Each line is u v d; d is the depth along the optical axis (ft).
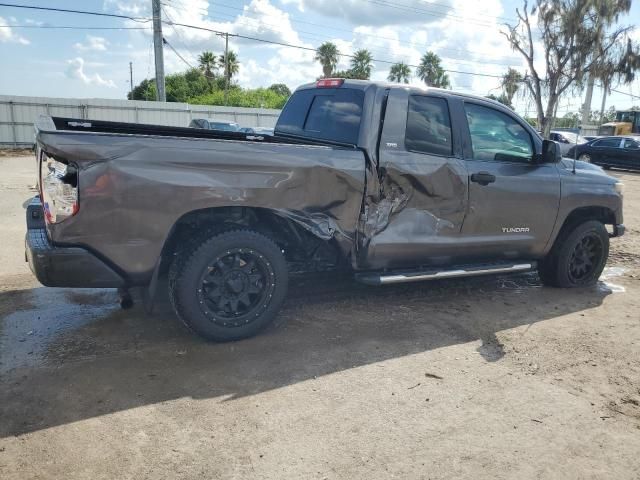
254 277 13.38
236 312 13.30
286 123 17.69
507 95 113.50
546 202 17.47
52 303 15.79
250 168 12.45
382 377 11.98
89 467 8.57
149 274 11.93
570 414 10.82
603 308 17.48
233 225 13.11
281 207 12.98
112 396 10.71
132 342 13.25
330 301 16.78
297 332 14.26
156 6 73.82
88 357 12.37
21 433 9.38
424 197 15.06
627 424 10.56
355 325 14.93
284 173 12.85
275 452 9.15
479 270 16.49
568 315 16.65
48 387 10.96
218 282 12.98
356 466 8.87
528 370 12.68
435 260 15.96
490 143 16.49
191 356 12.60
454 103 15.74
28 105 92.07
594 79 107.14
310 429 9.87
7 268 19.15
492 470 8.95
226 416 10.18
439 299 17.56
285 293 13.76
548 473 8.95
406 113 14.75
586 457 9.43
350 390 11.34
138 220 11.53
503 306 17.22
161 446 9.20
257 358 12.64
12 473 8.35
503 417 10.59
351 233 14.16
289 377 11.79
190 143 11.85
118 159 11.20
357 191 13.94
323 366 12.37
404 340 14.06
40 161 11.50
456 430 10.05
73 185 11.00
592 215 19.61
